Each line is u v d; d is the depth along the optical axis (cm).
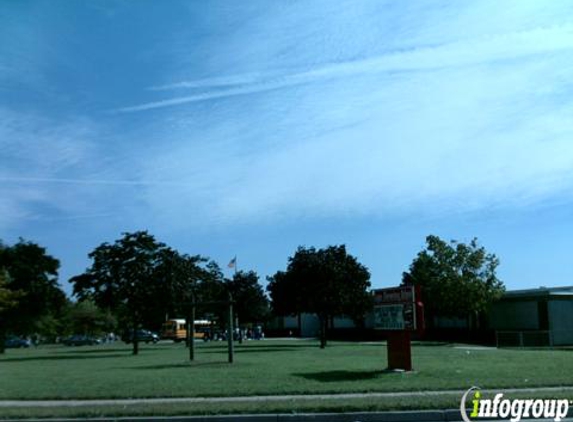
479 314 5991
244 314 7844
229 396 1652
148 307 4353
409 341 2322
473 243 5600
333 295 4684
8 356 4466
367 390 1708
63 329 9638
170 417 1338
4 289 5175
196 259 4588
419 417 1361
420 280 5828
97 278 4338
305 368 2503
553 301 5344
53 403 1599
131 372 2477
